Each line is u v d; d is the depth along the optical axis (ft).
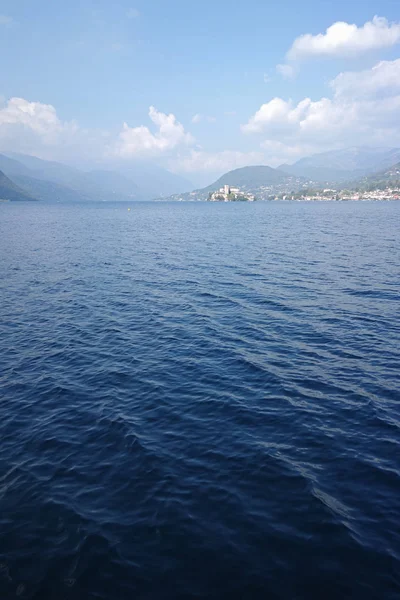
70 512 30.14
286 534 27.86
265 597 23.44
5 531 28.55
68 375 54.08
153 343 64.80
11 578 25.07
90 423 42.42
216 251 158.51
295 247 164.55
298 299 87.20
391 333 66.59
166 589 24.12
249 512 29.84
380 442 38.32
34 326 73.87
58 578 25.00
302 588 23.94
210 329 70.49
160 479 33.53
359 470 34.35
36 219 394.52
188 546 27.02
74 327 72.95
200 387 49.93
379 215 385.70
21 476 34.30
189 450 37.45
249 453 36.81
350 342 63.26
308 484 32.65
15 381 52.54
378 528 28.22
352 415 43.14
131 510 30.25
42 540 27.76
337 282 101.35
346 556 26.04
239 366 55.62
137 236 223.10
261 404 45.57
